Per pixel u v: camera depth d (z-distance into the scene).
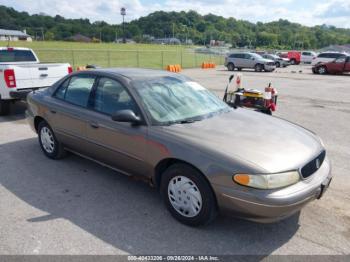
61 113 4.90
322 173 3.54
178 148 3.47
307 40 120.62
